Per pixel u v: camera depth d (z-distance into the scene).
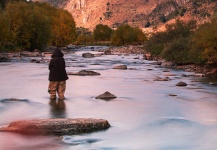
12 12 66.75
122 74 31.53
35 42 69.31
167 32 55.69
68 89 22.03
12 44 63.50
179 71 34.59
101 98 18.91
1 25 57.19
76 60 49.19
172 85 24.56
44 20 70.06
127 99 18.86
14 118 14.26
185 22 55.19
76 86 23.44
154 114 15.27
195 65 38.03
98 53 69.31
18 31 65.81
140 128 13.03
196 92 21.52
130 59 51.72
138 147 10.89
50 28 71.62
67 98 18.80
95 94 20.23
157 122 13.91
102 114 15.16
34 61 44.19
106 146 10.96
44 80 26.47
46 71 33.06
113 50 80.62
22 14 66.94
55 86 18.45
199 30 38.28
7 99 18.27
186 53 39.47
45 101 17.89
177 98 19.36
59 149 10.59
